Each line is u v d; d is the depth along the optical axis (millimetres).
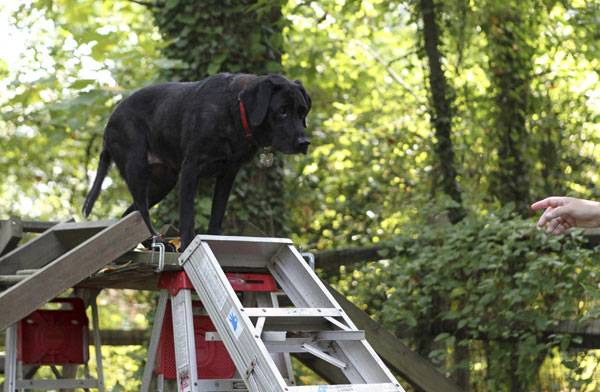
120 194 8875
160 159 3715
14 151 8648
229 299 2775
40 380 3697
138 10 8297
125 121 3699
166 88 3705
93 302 4133
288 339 2812
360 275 6383
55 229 3980
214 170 3486
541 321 4723
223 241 3146
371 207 8062
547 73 6559
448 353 5125
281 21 5832
